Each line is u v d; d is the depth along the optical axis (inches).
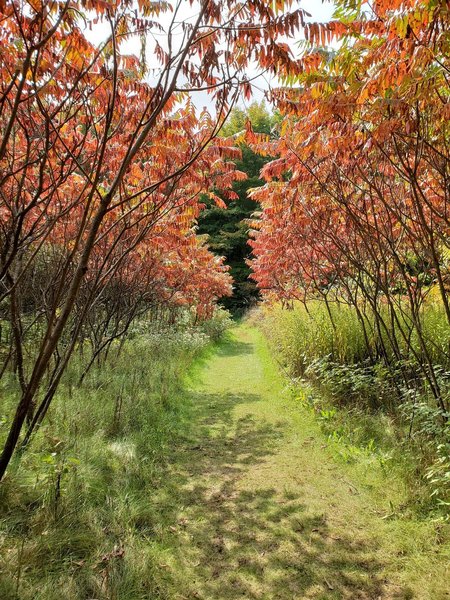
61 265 204.7
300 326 286.8
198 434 194.7
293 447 175.0
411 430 153.7
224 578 93.8
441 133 115.1
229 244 1107.9
